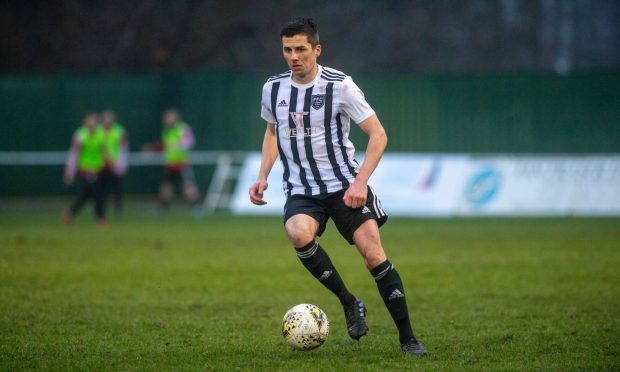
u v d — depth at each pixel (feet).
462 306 95.35
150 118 284.00
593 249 149.07
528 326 83.56
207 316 90.22
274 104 72.08
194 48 320.70
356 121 71.00
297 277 118.42
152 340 78.02
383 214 72.23
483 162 224.33
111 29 315.58
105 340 78.02
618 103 276.62
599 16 375.86
